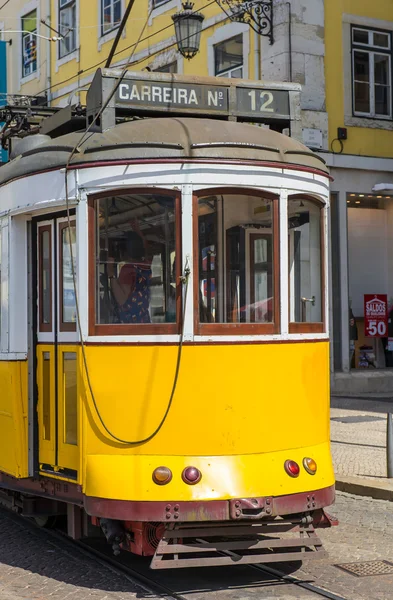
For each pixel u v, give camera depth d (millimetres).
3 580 6559
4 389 7520
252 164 6477
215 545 6047
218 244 6398
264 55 18172
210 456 6219
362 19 18859
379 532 8148
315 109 18188
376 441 12727
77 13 23906
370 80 19047
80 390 6473
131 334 6328
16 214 7211
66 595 6145
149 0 21000
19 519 8781
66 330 6770
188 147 6410
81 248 6496
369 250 19281
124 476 6137
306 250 6816
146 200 6383
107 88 6883
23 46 26844
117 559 7137
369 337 19406
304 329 6738
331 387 18641
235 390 6316
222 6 18922
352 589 6340
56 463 6898
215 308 6359
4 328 7496
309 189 6797
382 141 19125
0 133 9539
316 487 6422
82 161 6516
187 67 20094
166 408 6227
